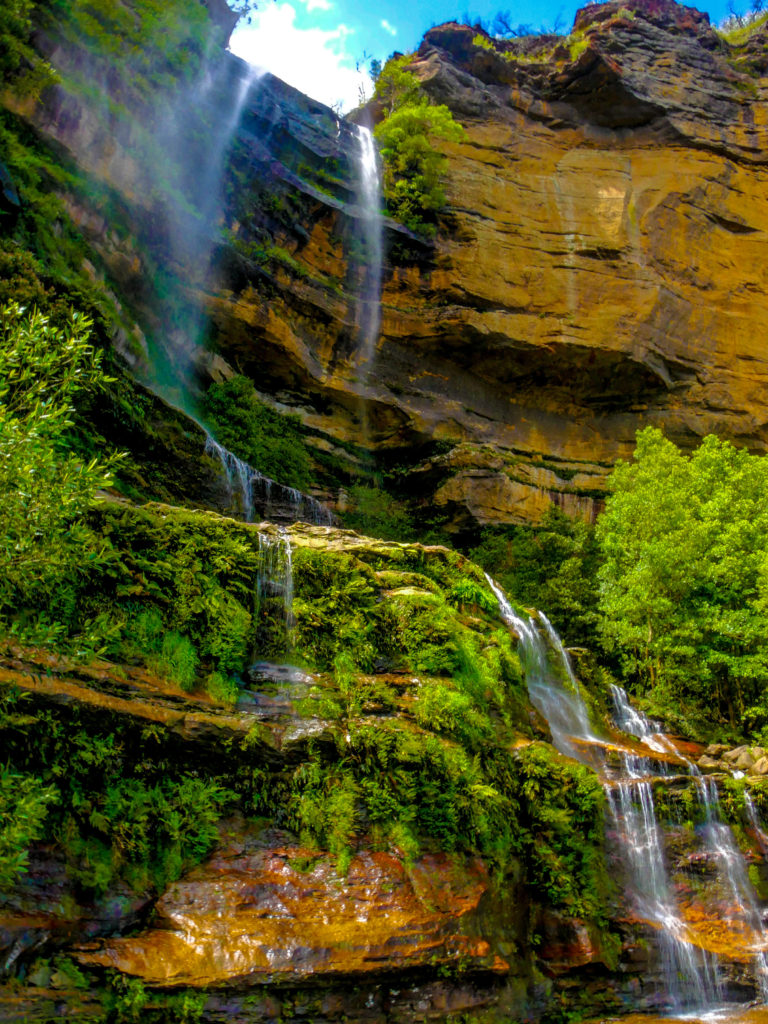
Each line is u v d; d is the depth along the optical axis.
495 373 28.73
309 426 25.31
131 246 19.59
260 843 7.57
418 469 26.64
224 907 6.84
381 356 27.20
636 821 10.52
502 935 8.18
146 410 14.13
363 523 24.70
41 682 6.89
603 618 19.34
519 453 28.36
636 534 19.55
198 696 8.27
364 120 33.81
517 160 30.92
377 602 10.55
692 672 17.59
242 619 9.19
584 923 8.77
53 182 17.31
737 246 31.19
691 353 29.09
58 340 6.70
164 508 10.29
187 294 21.62
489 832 8.58
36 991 5.81
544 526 24.69
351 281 27.20
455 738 9.24
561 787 9.84
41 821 6.51
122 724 7.25
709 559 18.91
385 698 9.23
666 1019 8.62
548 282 28.78
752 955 9.82
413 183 28.98
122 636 8.13
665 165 31.61
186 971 6.27
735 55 35.78
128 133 19.97
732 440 29.02
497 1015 7.63
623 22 34.25
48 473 5.83
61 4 18.88
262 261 23.80
